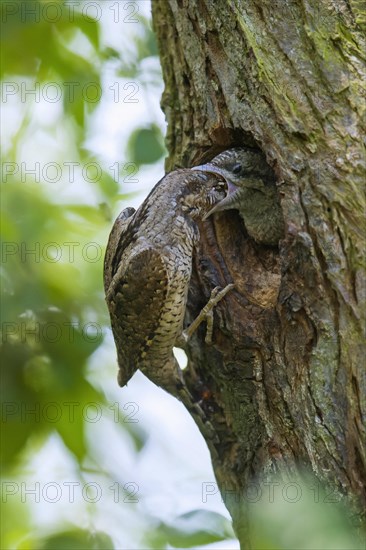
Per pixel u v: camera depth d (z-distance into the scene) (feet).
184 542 25.94
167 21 30.68
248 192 30.58
